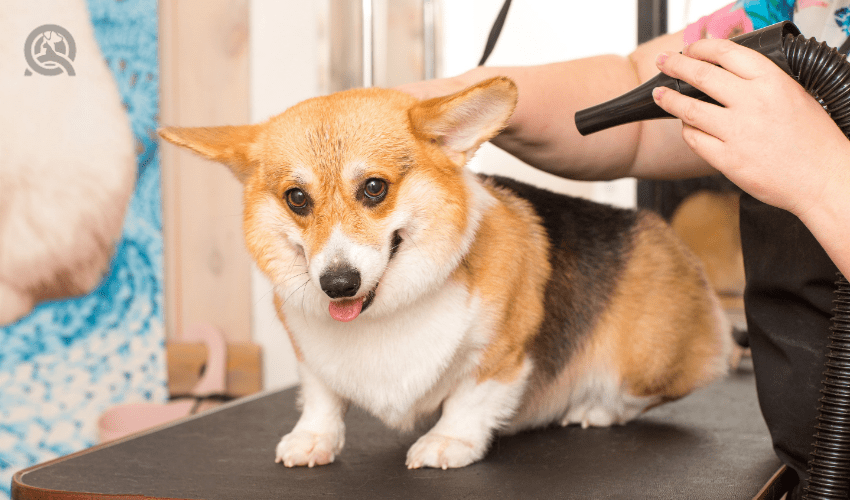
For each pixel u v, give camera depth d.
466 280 1.08
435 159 1.08
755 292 1.10
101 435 2.22
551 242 1.33
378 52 2.51
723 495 0.92
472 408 1.13
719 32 1.16
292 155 1.04
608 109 0.89
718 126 0.73
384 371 1.07
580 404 1.42
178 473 1.03
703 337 1.45
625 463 1.09
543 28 2.43
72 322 2.20
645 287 1.40
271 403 1.56
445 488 0.95
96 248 2.23
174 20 2.42
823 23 1.06
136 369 2.29
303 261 1.07
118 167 2.25
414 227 1.04
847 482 0.89
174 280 2.47
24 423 2.15
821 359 1.02
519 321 1.16
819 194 0.72
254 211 1.09
